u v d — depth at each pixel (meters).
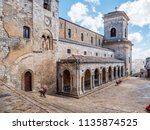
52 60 23.05
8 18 16.61
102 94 23.30
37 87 20.23
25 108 8.06
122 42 48.16
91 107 14.95
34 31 19.81
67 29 33.41
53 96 20.42
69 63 22.70
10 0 16.83
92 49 35.22
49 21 22.52
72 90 22.05
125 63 48.12
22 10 18.22
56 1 24.16
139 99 20.00
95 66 26.53
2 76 16.02
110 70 35.31
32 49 19.52
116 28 51.22
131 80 40.41
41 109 8.13
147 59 48.16
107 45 51.34
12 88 13.48
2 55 16.02
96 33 48.06
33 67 19.66
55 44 23.67
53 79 23.22
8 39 16.62
